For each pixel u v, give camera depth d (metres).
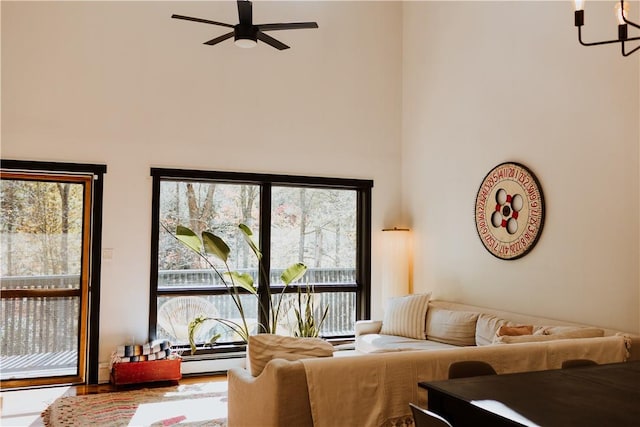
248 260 6.14
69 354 5.49
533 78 4.81
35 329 5.42
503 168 5.10
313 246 6.46
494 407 2.03
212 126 5.98
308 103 6.41
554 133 4.57
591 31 4.23
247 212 6.18
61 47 5.52
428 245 6.25
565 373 2.58
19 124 5.33
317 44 6.50
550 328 3.94
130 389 5.19
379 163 6.71
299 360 2.76
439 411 2.38
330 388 2.70
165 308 5.79
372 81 6.74
